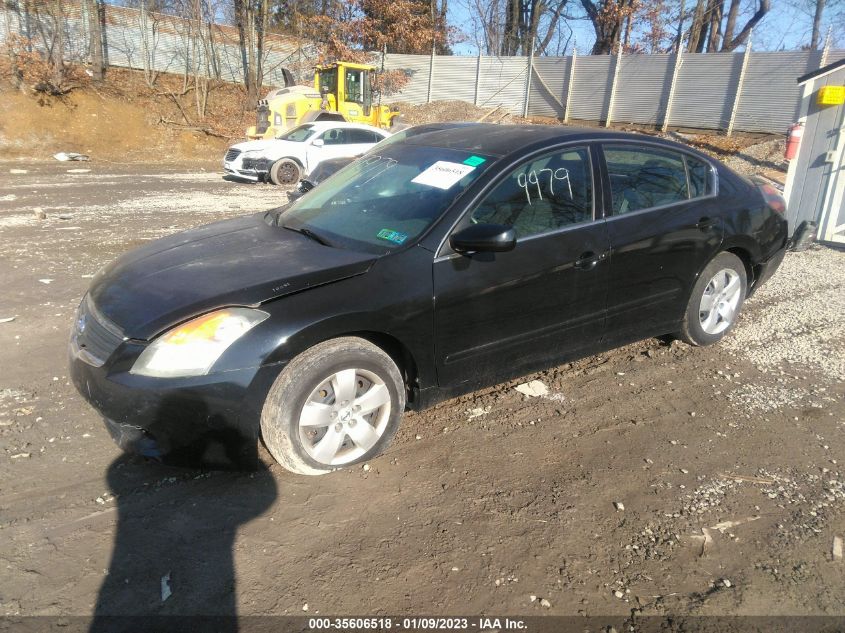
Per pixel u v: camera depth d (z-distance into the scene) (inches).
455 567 103.1
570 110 991.6
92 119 835.4
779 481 128.1
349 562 103.6
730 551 108.3
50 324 201.5
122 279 131.4
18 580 97.5
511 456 135.6
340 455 126.7
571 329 155.1
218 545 106.7
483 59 1074.7
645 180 167.9
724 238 179.8
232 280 121.3
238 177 645.9
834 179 320.8
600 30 1206.3
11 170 629.0
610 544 109.5
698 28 1122.0
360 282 123.9
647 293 167.5
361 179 164.1
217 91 1053.8
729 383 171.5
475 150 152.9
